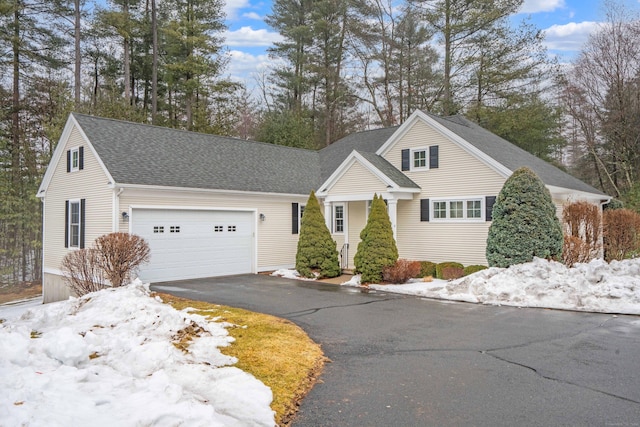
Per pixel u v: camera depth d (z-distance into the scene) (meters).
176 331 6.55
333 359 6.24
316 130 34.03
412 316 9.10
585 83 27.02
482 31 26.17
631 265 11.29
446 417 4.33
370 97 32.88
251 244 16.66
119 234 11.41
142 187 13.21
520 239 12.02
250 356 6.03
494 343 7.04
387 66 31.02
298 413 4.44
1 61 23.69
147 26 29.72
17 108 24.67
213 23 30.22
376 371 5.72
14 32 23.84
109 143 14.29
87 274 11.14
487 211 14.68
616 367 5.84
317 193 17.66
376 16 30.28
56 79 25.84
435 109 29.31
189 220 14.76
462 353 6.50
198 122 29.45
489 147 16.06
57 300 16.14
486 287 11.04
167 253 14.15
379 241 13.62
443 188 15.88
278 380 5.22
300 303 10.52
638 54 25.25
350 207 18.08
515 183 12.38
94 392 3.97
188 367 5.07
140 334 6.12
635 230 15.40
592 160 29.97
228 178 16.11
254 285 13.50
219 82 30.89
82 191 14.60
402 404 4.66
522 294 10.51
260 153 19.77
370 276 13.50
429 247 16.19
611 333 7.63
